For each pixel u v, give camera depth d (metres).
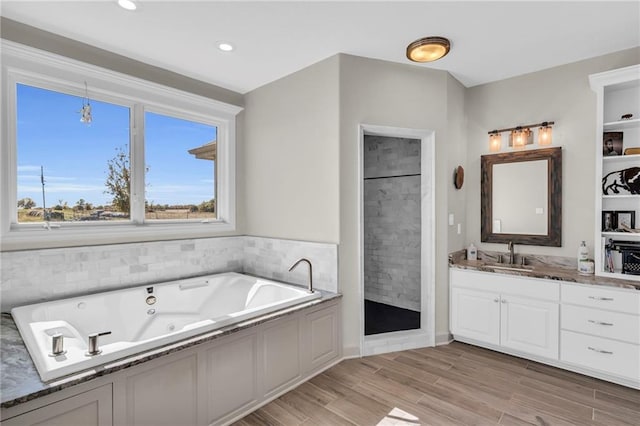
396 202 4.30
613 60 2.77
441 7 2.11
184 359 1.79
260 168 3.52
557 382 2.45
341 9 2.13
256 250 3.54
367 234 4.58
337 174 2.82
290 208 3.22
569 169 2.99
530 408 2.14
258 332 2.17
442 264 3.17
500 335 2.89
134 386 1.60
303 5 2.09
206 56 2.80
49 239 2.42
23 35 2.28
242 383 2.08
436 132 3.13
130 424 1.59
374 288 4.53
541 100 3.13
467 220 3.57
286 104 3.23
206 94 3.36
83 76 2.56
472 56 2.85
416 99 3.06
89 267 2.61
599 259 2.60
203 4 2.07
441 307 3.16
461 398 2.26
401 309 4.17
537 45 2.64
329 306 2.70
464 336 3.10
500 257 3.32
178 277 3.14
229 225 3.58
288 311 2.35
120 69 2.75
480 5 2.10
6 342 1.78
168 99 3.07
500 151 3.38
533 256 3.15
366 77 2.89
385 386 2.42
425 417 2.05
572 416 2.05
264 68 3.05
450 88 3.23
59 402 1.38
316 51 2.74
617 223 2.69
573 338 2.54
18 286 2.29
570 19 2.26
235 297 3.24
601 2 2.06
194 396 1.84
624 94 2.70
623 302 2.34
